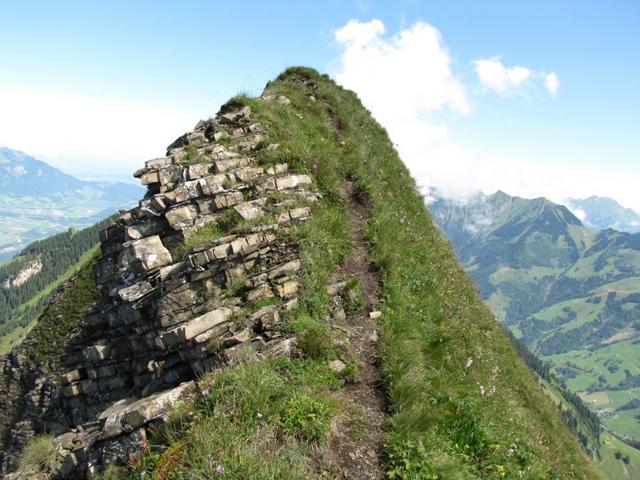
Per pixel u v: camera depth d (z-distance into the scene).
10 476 11.66
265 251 13.77
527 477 9.67
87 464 9.98
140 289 13.09
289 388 9.18
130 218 16.08
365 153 24.23
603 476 18.22
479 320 18.66
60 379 16.62
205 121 20.64
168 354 12.05
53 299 22.81
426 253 18.45
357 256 15.56
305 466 7.62
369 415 9.44
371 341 11.87
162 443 8.84
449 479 8.16
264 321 11.62
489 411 11.20
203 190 15.15
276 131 20.58
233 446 7.59
